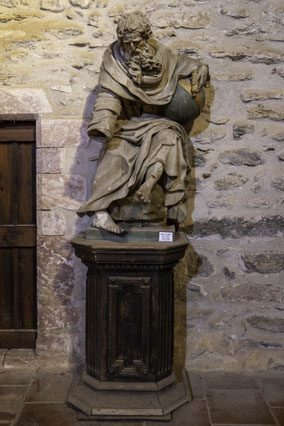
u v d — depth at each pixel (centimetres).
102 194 193
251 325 245
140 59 187
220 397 217
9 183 254
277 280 244
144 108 206
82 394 206
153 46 196
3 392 219
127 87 189
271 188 241
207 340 245
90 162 238
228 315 245
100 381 206
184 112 201
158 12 235
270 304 244
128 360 204
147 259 189
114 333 202
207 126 239
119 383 205
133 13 186
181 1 234
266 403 212
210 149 239
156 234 197
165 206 201
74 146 237
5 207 255
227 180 240
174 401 204
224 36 236
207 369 245
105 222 195
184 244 195
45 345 245
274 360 244
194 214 241
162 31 235
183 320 244
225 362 245
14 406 206
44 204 239
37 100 236
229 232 242
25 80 236
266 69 237
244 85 238
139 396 203
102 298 200
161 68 193
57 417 198
